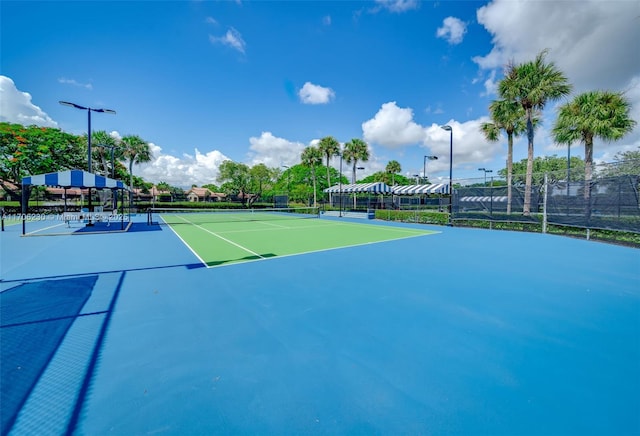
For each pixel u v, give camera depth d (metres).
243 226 16.38
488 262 6.93
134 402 2.16
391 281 5.31
